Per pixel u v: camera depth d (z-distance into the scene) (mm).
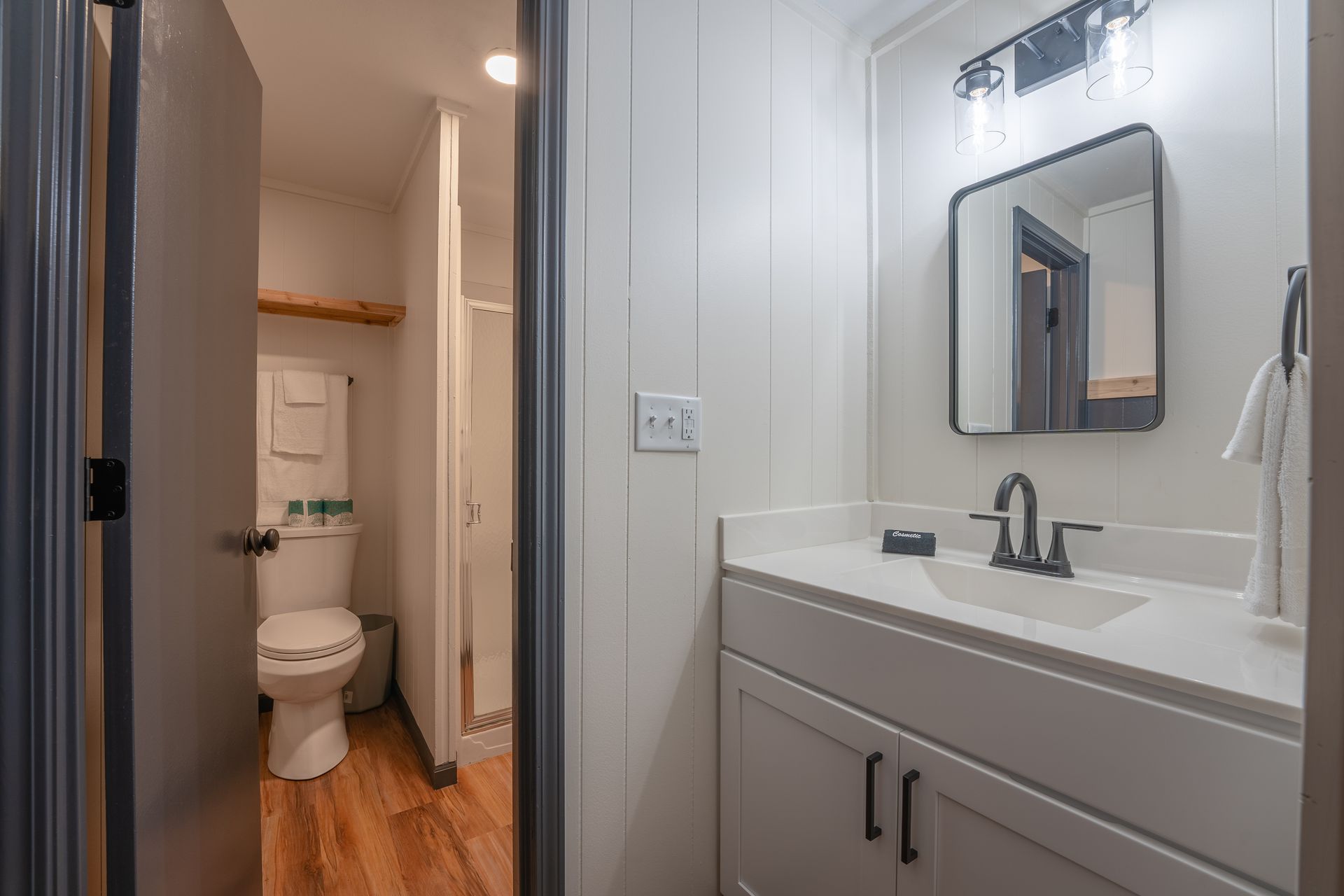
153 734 839
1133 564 1186
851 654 1051
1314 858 433
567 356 1112
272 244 2590
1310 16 451
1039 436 1352
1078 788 765
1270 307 1049
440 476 1980
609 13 1184
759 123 1438
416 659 2230
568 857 1127
